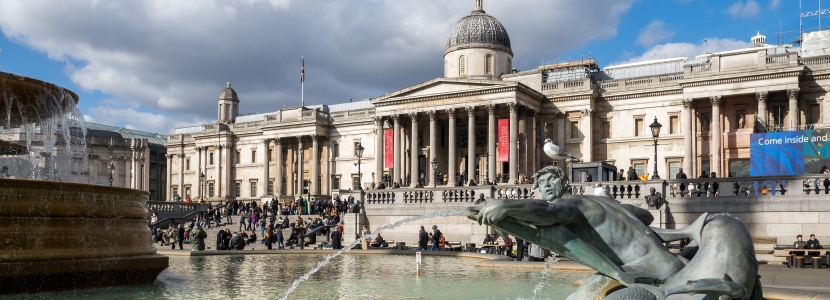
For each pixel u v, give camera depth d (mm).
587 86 75688
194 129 131375
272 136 101000
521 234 8961
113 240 18438
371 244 43531
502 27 88688
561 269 24203
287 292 16891
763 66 65125
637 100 74750
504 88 72938
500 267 25625
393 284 19625
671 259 9203
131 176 117000
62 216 17047
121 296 16719
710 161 69438
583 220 9312
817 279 20719
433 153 77688
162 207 71375
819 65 65375
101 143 114562
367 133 94625
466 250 38750
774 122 66562
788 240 32906
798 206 32781
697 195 35656
